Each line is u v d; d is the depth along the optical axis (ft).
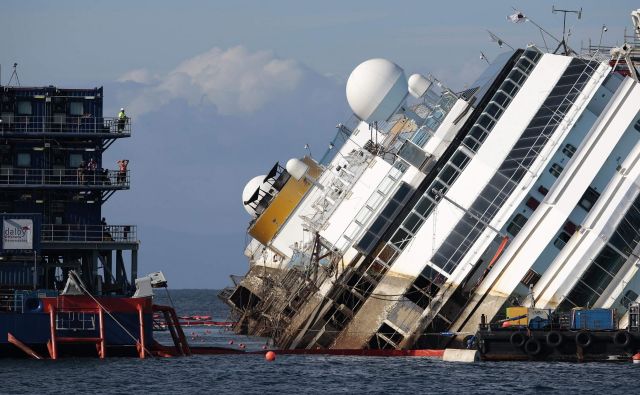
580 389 634.02
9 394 623.77
